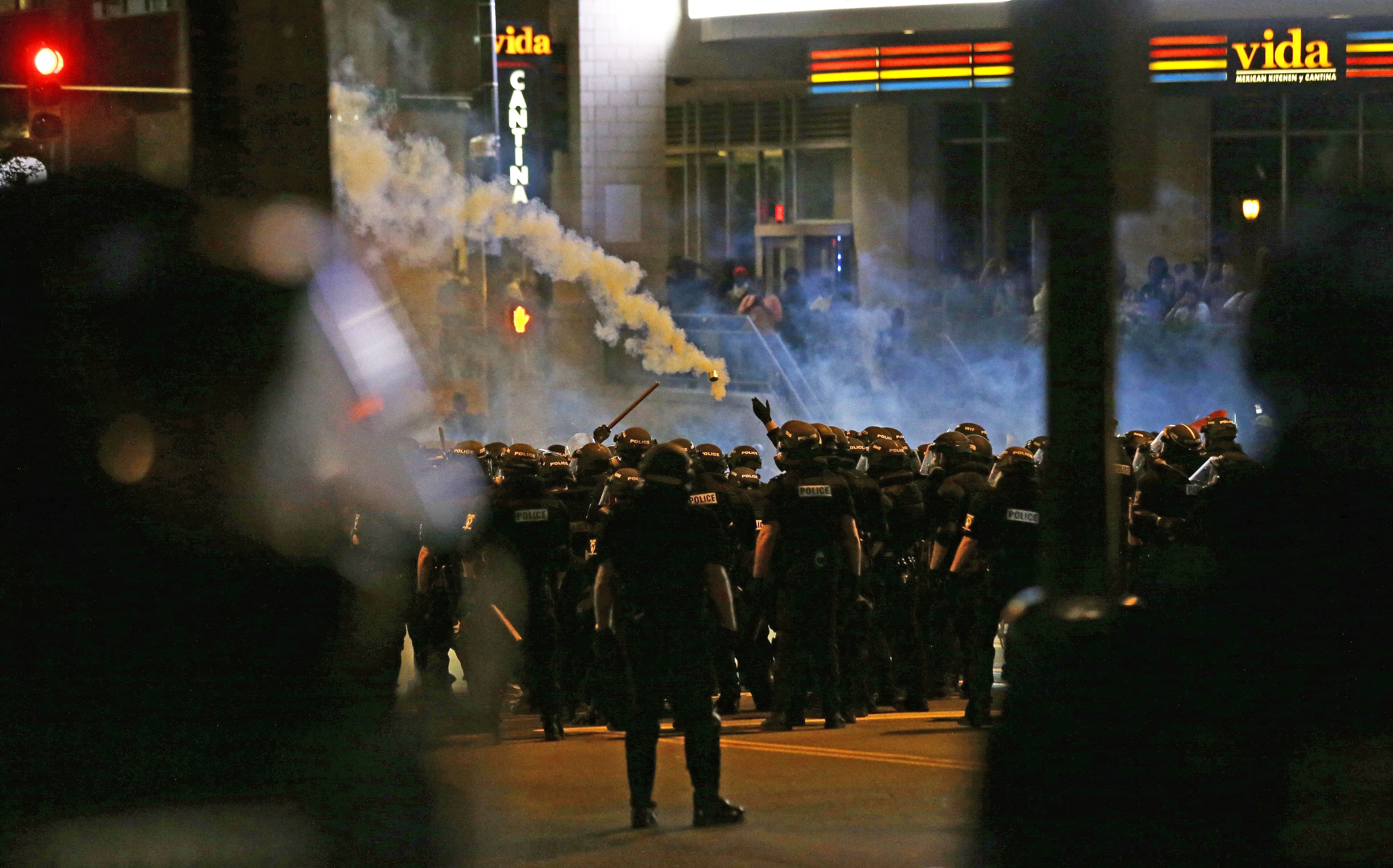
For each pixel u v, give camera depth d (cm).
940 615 4922
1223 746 998
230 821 1836
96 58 8738
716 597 2734
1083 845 1077
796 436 4141
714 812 2686
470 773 3269
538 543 4088
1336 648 948
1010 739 1148
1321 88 10131
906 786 3069
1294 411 930
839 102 11438
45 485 1888
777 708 4194
